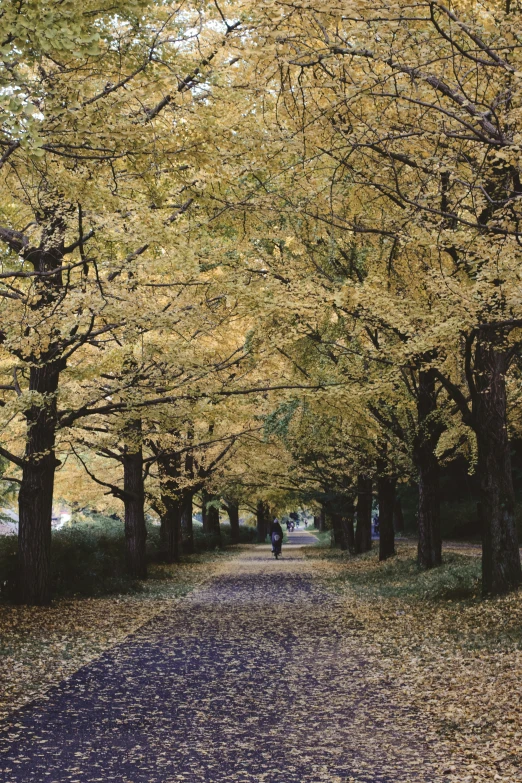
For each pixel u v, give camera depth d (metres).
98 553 19.17
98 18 6.20
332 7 5.65
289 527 93.44
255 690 7.40
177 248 9.23
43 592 14.23
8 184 8.80
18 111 5.01
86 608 14.10
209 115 7.40
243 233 10.77
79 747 5.50
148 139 7.10
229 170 8.57
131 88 7.11
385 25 5.71
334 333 14.02
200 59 7.76
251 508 55.28
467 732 5.81
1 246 11.24
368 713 6.50
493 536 12.58
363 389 12.55
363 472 24.38
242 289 10.10
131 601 15.61
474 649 8.88
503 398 12.78
